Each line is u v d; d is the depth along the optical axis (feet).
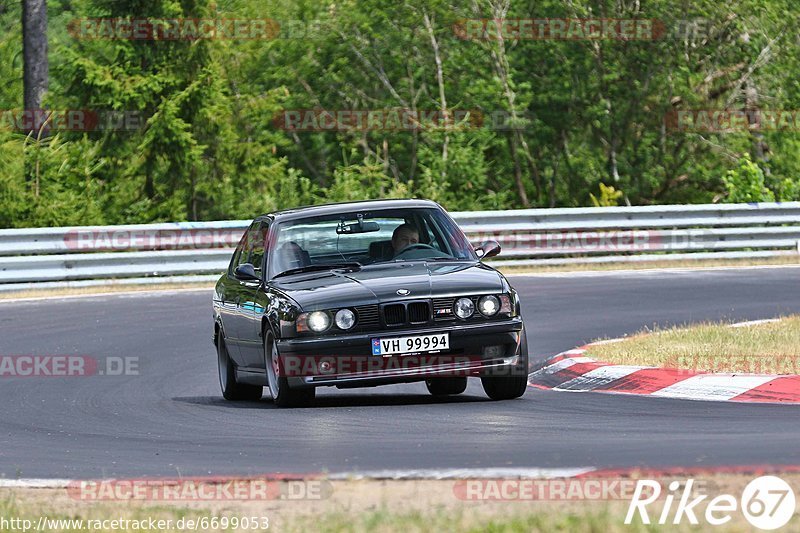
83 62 338.75
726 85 394.32
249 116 378.53
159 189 353.72
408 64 402.72
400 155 404.57
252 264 132.57
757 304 199.82
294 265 127.54
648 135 398.62
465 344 116.26
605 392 124.47
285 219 132.67
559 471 81.10
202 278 256.52
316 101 402.52
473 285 118.21
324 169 418.31
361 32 401.29
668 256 272.92
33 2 335.26
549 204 411.13
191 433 109.40
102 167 352.90
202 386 146.61
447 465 86.17
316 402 128.77
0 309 222.48
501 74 388.98
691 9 380.37
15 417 126.41
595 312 197.47
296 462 91.35
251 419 115.14
